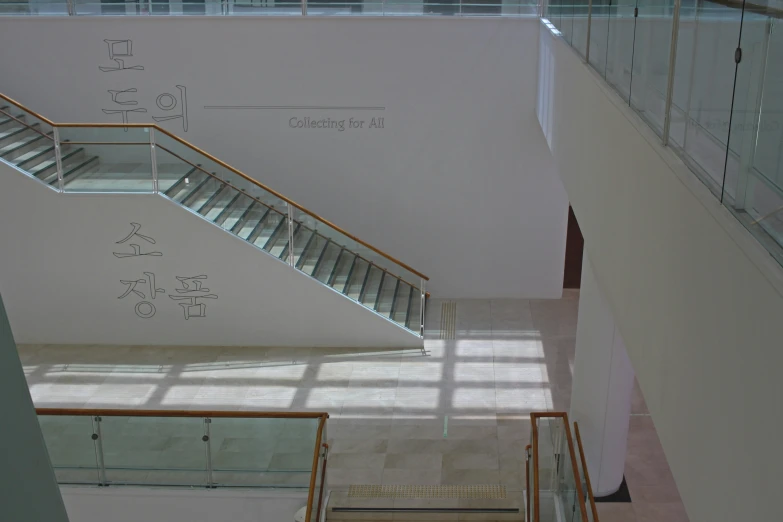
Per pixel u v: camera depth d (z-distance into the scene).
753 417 2.34
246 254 10.91
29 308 11.30
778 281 2.20
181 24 11.52
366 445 9.03
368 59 11.62
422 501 8.00
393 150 12.04
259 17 11.47
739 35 2.70
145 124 10.36
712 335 2.78
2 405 0.94
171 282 11.12
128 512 7.97
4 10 11.58
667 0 3.79
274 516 7.85
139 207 10.70
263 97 11.82
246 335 11.38
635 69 4.53
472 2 11.37
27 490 0.97
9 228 10.84
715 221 2.76
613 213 4.84
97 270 11.07
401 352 11.12
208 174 10.70
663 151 3.63
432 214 12.38
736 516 2.50
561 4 8.88
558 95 8.27
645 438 9.19
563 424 7.44
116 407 9.82
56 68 11.73
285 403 9.88
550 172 12.09
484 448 8.96
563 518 7.18
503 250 12.55
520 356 10.98
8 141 10.45
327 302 11.12
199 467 7.85
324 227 11.09
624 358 7.70
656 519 7.92
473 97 11.76
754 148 2.54
